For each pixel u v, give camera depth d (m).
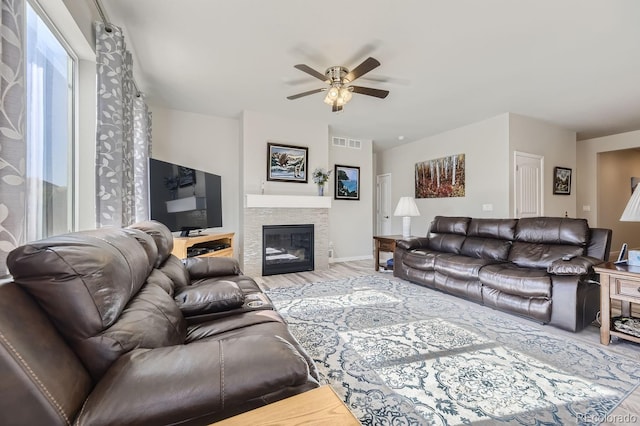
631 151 6.67
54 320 0.77
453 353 2.02
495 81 3.40
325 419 0.67
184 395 0.71
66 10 1.68
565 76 3.28
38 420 0.61
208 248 3.67
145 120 3.45
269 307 1.73
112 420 0.65
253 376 0.77
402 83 3.45
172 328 1.16
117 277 0.94
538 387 1.63
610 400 1.52
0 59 1.01
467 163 5.12
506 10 2.18
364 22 2.33
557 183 5.16
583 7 2.14
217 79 3.36
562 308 2.37
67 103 2.04
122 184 2.26
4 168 1.02
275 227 4.62
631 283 2.00
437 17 2.26
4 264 1.01
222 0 2.09
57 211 1.90
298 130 4.81
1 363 0.59
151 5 2.14
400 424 1.36
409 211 4.65
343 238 5.92
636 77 3.31
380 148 6.95
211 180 4.20
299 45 2.66
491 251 3.38
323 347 2.11
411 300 3.20
